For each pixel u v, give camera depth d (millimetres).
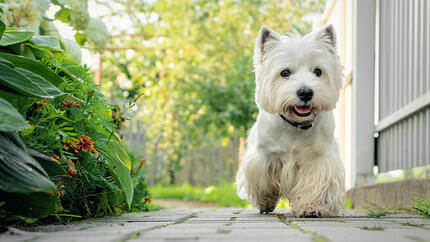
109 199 3275
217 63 10289
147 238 1756
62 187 2590
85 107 2965
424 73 4223
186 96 10523
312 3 11359
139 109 11516
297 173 3572
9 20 3236
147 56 11406
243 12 10570
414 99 4438
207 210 4496
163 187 11125
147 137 11438
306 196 3369
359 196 5312
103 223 2562
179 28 10703
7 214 2227
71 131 2865
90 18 4223
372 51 5504
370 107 5492
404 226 2326
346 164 6340
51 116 2500
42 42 3258
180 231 2010
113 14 11141
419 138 4379
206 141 10781
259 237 1769
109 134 3318
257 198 3744
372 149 5488
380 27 5539
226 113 8945
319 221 2676
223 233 1921
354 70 5570
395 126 5039
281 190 3645
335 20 7059
